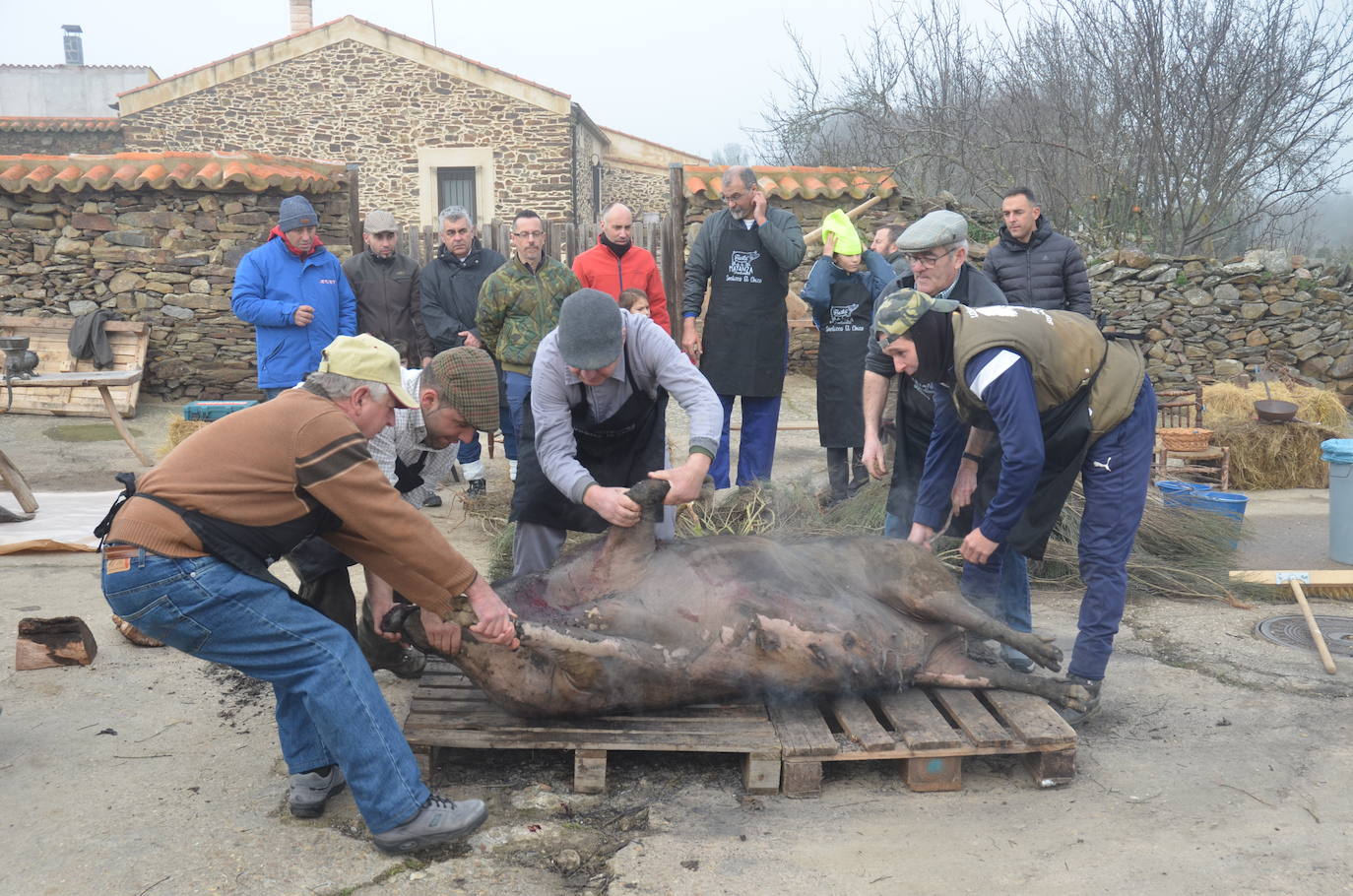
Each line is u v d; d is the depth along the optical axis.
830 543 3.81
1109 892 2.75
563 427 3.59
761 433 6.64
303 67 18.52
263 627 2.76
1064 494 3.63
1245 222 13.57
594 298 3.32
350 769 2.83
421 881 2.81
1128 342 3.73
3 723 3.73
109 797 3.22
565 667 3.14
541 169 18.92
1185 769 3.46
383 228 7.10
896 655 3.54
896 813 3.19
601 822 3.13
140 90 18.31
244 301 6.47
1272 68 12.75
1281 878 2.80
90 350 9.77
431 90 18.64
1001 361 3.31
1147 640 4.77
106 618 4.76
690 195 10.70
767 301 6.41
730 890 2.77
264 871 2.83
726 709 3.51
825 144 17.80
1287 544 6.38
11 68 26.28
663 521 3.87
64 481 7.41
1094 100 14.19
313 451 2.73
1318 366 10.63
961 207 11.66
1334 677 4.29
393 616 3.20
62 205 9.91
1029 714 3.42
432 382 3.23
